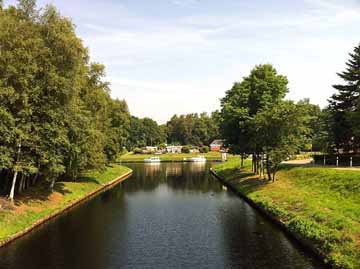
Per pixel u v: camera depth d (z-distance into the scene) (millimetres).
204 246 31531
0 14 36188
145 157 179625
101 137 62094
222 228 37531
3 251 30094
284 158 55594
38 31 40219
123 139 96312
